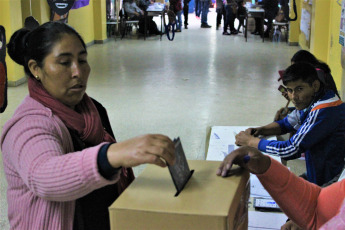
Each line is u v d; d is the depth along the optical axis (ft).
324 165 7.39
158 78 23.89
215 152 8.64
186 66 27.09
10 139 3.59
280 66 26.86
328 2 22.86
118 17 40.14
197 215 2.91
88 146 4.15
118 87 21.89
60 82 3.83
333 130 7.20
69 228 3.72
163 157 3.11
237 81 23.04
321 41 23.36
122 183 4.30
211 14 61.62
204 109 18.02
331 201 3.97
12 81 21.98
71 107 4.10
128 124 16.20
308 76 7.22
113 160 3.14
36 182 3.25
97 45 35.81
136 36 40.70
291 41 34.88
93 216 4.02
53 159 3.28
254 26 44.11
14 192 3.76
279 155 7.48
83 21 33.73
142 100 19.47
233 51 32.37
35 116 3.70
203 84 22.45
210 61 28.63
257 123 16.21
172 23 36.78
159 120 16.63
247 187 3.82
